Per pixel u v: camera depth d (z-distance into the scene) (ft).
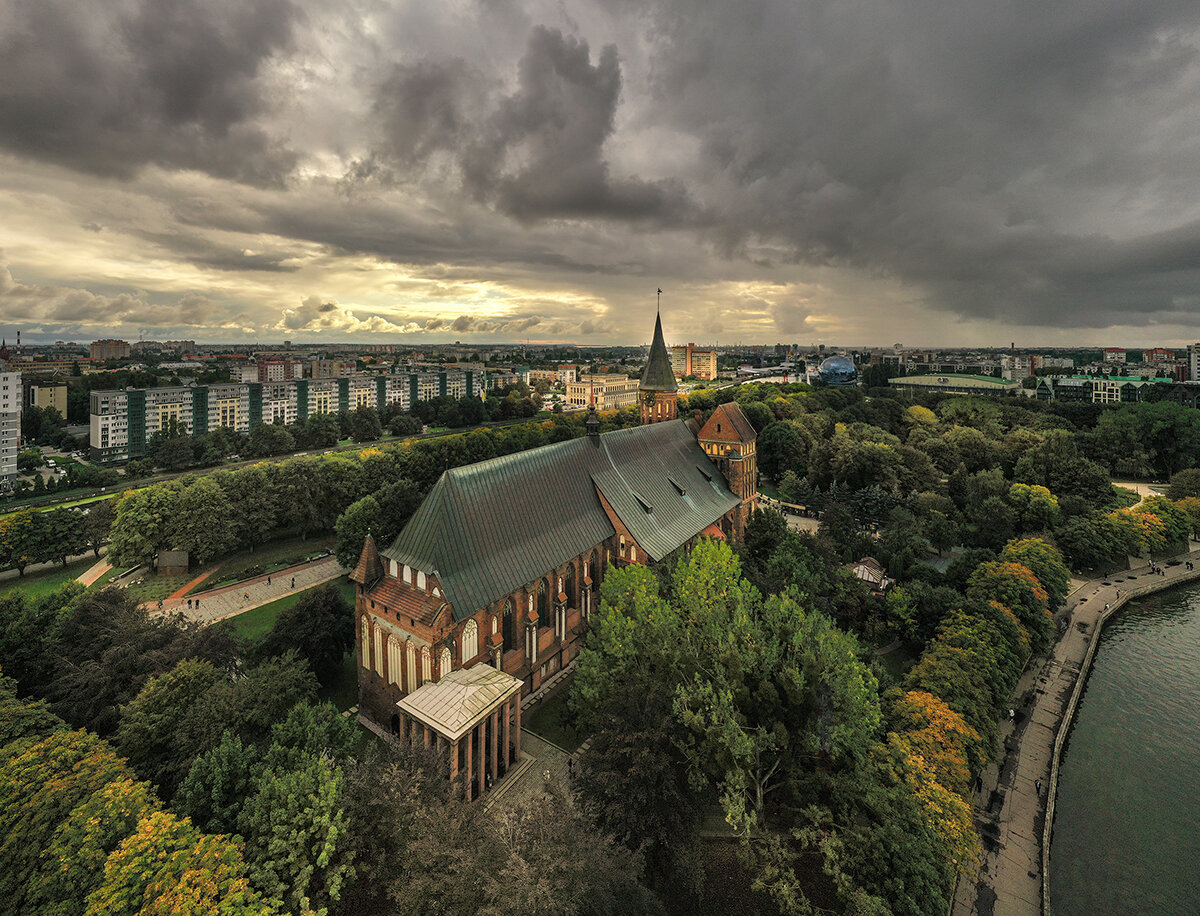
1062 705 216.95
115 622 167.63
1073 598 304.30
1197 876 153.07
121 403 580.30
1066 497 382.63
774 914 120.88
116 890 82.48
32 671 169.68
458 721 137.59
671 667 139.95
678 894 123.65
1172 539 347.97
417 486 312.91
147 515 296.30
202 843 90.02
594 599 222.48
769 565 229.25
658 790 112.78
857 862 108.47
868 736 129.39
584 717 150.92
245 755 112.68
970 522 359.46
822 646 132.46
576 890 84.99
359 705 180.45
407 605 161.27
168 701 133.80
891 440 498.69
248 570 305.73
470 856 89.66
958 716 158.20
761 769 131.54
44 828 94.48
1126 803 176.76
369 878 102.94
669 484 269.64
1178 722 213.66
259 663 187.11
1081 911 143.33
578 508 217.97
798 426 527.81
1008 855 154.20
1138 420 524.11
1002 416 597.52
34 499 428.97
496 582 173.78
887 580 275.80
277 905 87.40
